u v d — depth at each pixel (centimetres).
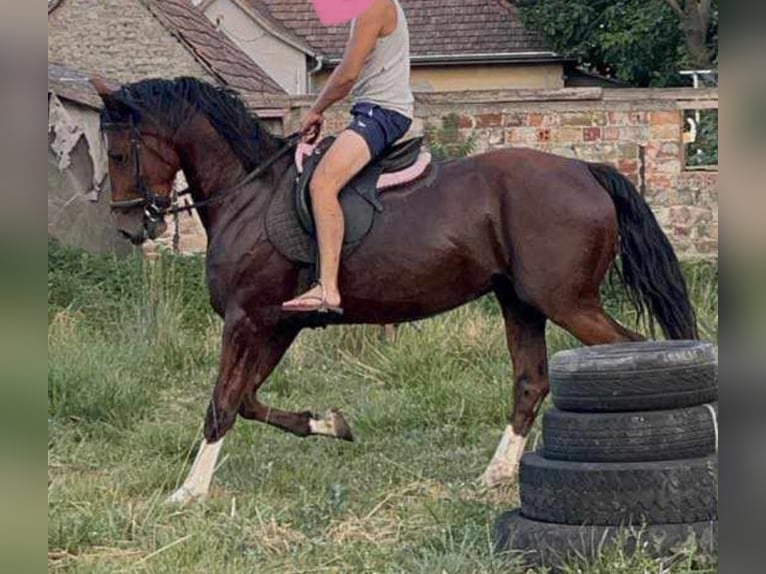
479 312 1134
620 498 584
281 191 754
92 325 1162
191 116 757
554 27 2850
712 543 574
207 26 2334
